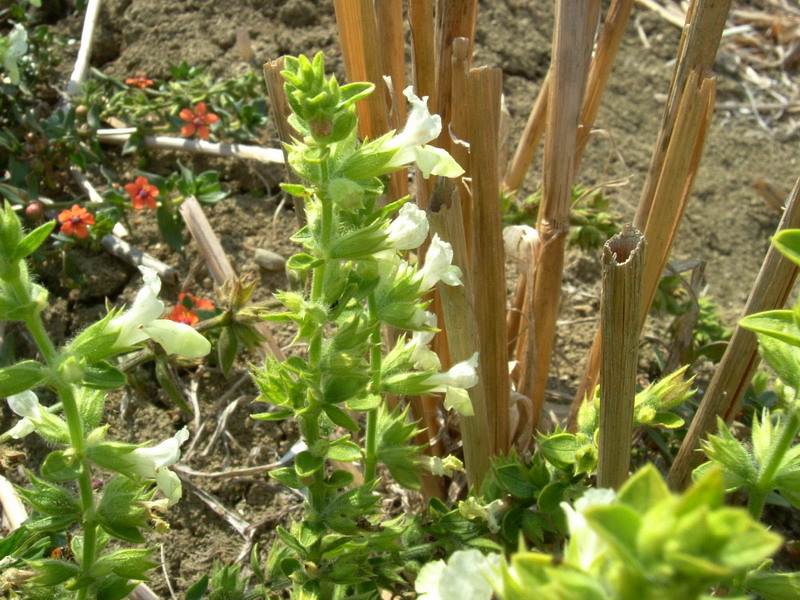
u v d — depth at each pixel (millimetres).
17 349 240
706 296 292
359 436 217
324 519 146
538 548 163
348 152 118
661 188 165
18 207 257
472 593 84
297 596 144
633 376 135
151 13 325
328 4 333
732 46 397
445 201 145
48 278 252
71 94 287
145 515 129
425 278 133
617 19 192
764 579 121
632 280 124
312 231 122
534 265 188
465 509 156
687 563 56
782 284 143
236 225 274
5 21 311
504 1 360
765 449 125
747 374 153
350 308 135
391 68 170
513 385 215
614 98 350
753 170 337
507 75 342
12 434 126
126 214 271
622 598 61
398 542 168
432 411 194
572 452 155
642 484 62
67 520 128
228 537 206
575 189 250
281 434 227
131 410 226
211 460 220
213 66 313
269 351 218
